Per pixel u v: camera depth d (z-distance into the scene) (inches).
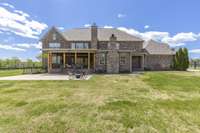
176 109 215.5
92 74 760.3
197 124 168.7
